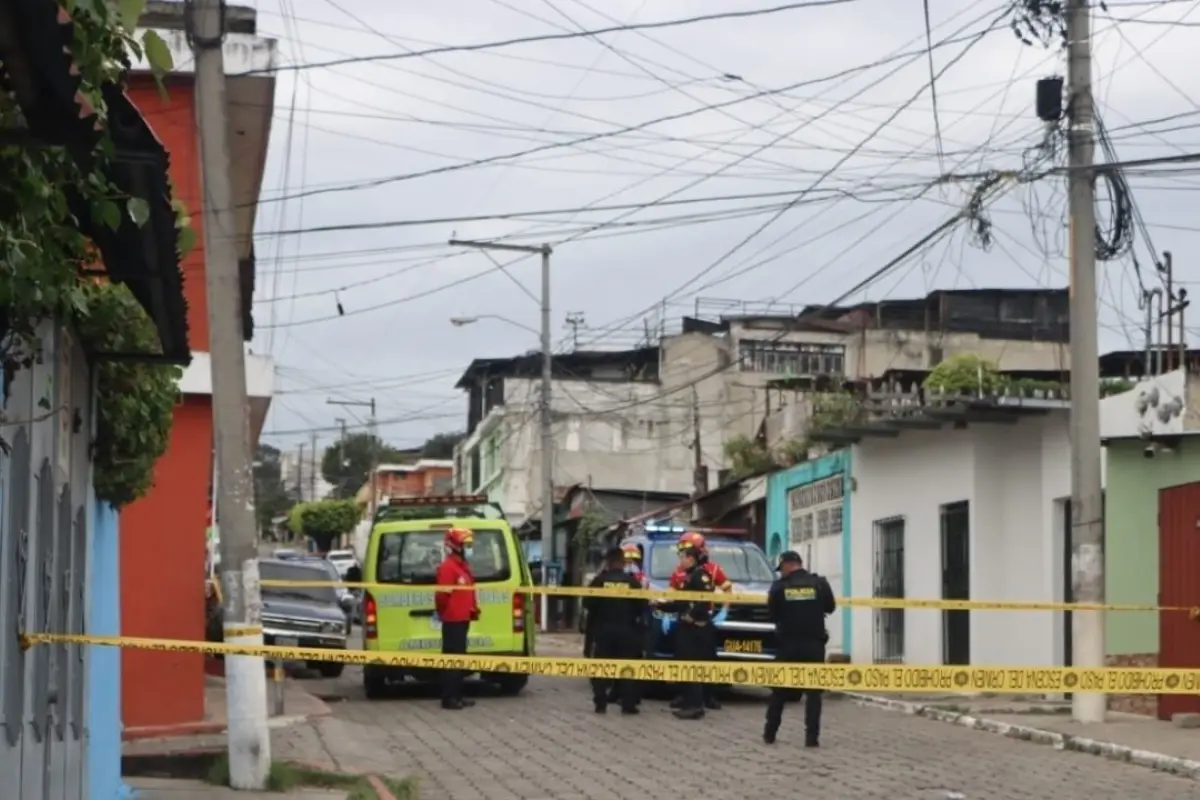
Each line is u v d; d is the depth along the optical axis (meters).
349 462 124.81
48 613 9.70
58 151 6.98
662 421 75.19
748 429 69.00
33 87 6.21
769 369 69.81
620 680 24.81
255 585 15.82
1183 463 23.42
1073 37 21.56
